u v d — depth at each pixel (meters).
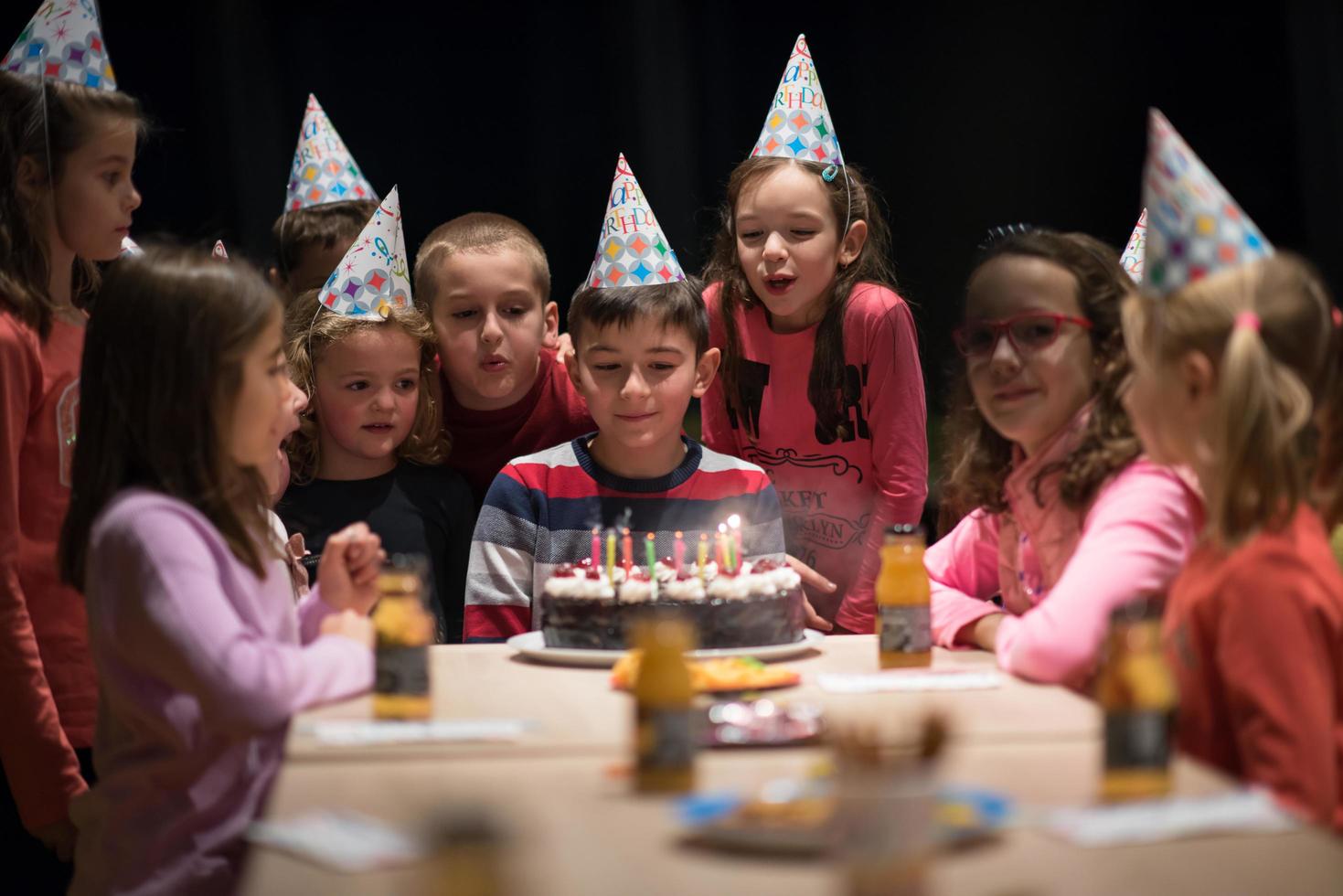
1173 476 1.87
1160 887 1.01
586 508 2.54
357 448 2.81
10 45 4.46
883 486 2.85
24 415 2.23
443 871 1.00
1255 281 1.57
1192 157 1.63
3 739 2.14
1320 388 1.58
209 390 1.73
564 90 5.47
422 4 5.35
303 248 3.32
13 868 2.35
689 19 5.45
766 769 1.37
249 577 1.74
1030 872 1.04
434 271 2.89
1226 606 1.45
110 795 1.68
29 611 2.27
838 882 1.04
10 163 2.28
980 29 5.57
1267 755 1.38
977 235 5.73
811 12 5.52
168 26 5.18
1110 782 1.25
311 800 1.29
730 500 2.56
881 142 5.66
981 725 1.54
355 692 1.70
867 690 1.76
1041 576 2.10
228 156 5.29
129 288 1.77
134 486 1.75
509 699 1.75
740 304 2.94
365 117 5.41
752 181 2.84
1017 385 2.00
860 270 2.90
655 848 1.13
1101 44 5.55
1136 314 1.66
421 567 1.68
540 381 2.99
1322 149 5.36
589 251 5.59
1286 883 1.02
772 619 2.03
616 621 2.01
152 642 1.59
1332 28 5.25
